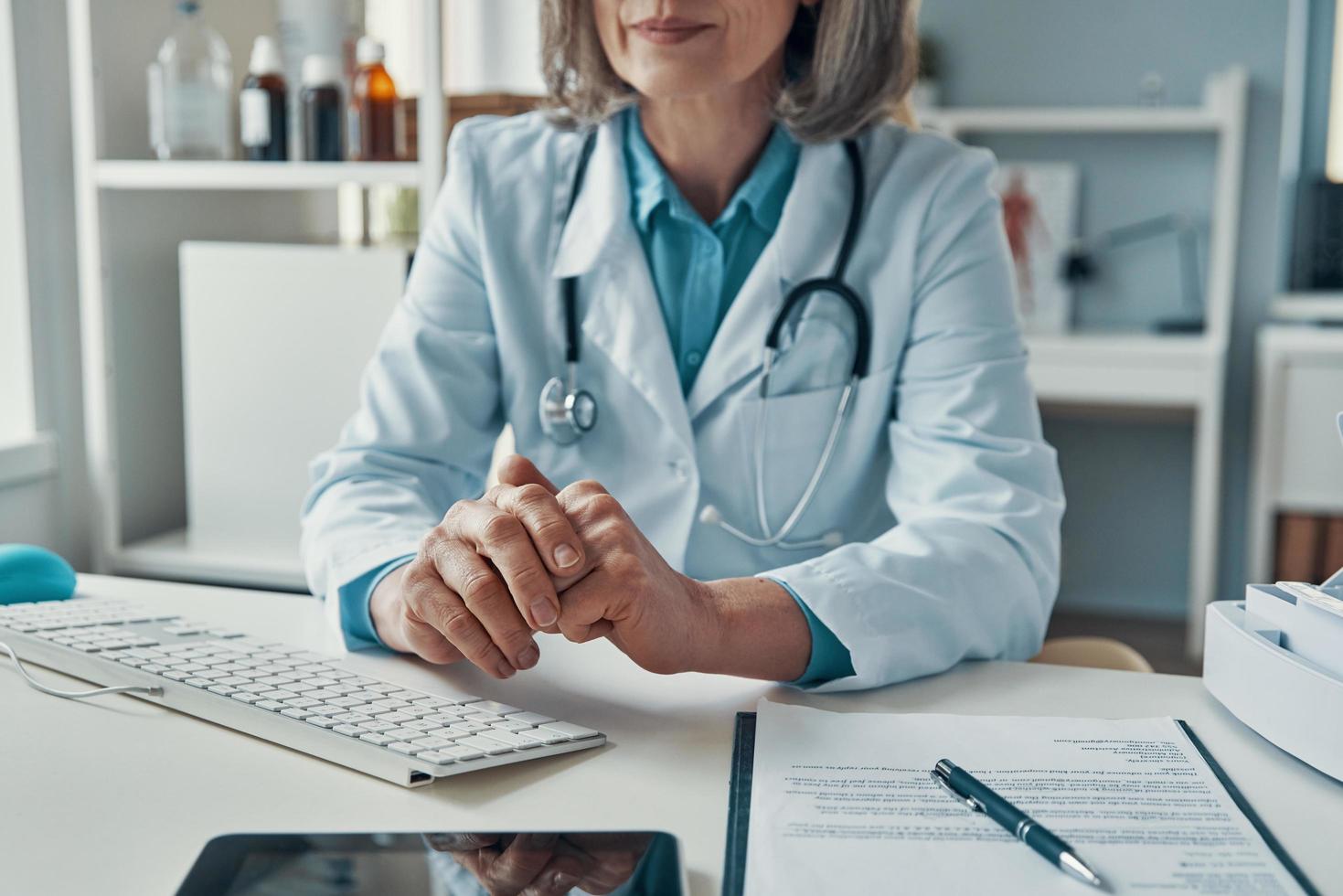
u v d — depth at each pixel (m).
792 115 1.18
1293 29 3.23
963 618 0.90
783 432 1.17
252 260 1.74
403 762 0.66
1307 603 0.72
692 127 1.19
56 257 1.78
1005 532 1.00
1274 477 2.98
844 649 0.84
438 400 1.19
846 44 1.15
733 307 1.18
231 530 1.81
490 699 0.80
